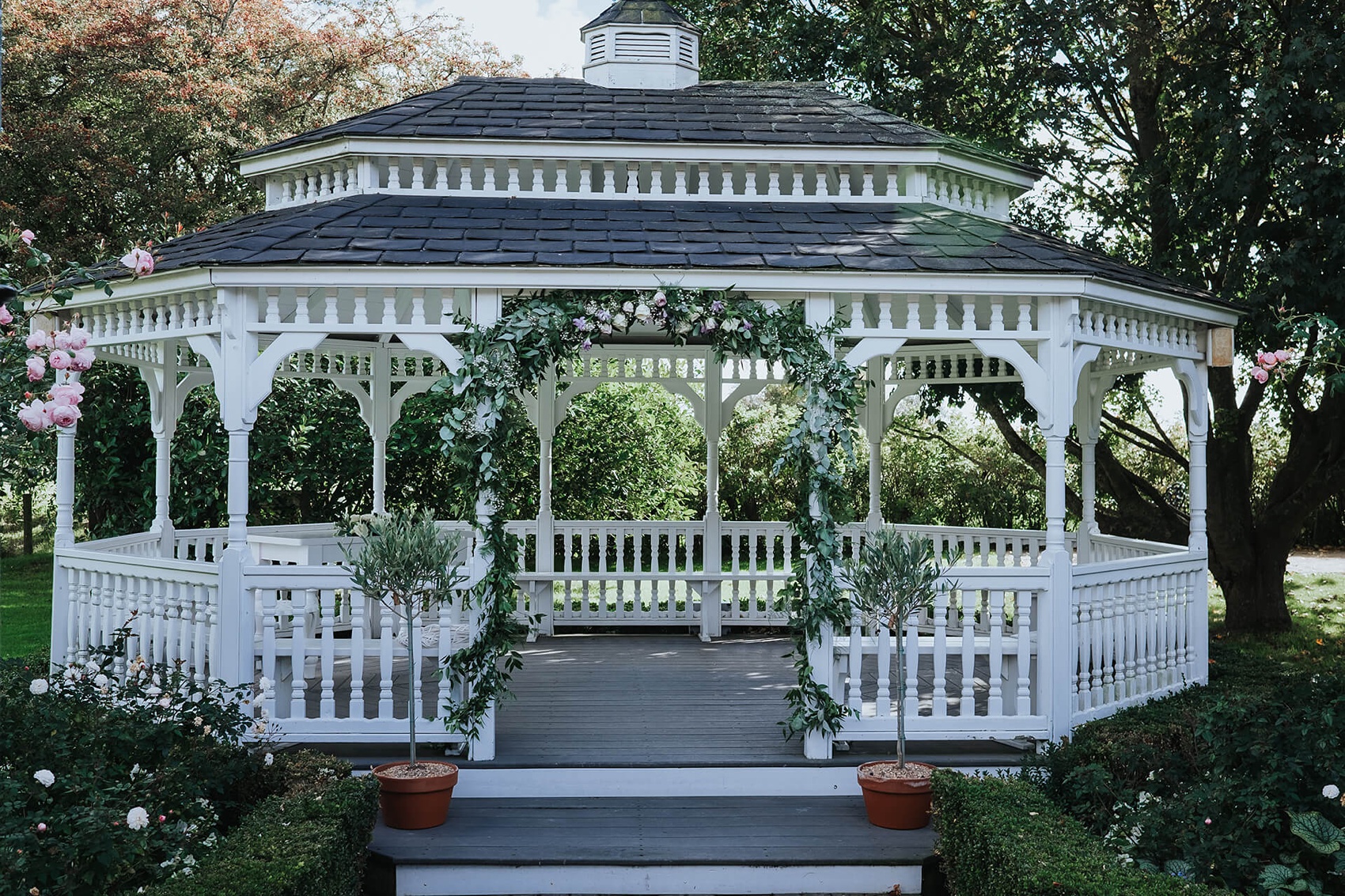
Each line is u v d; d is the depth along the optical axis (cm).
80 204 1641
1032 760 595
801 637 637
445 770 582
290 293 686
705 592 1063
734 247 655
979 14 1223
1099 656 684
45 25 1669
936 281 633
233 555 620
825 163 794
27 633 1258
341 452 1509
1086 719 662
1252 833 466
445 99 861
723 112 865
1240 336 1063
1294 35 978
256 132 1723
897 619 580
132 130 1639
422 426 1530
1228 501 1162
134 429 1451
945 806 516
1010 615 1070
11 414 574
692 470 1773
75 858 406
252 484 1450
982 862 463
